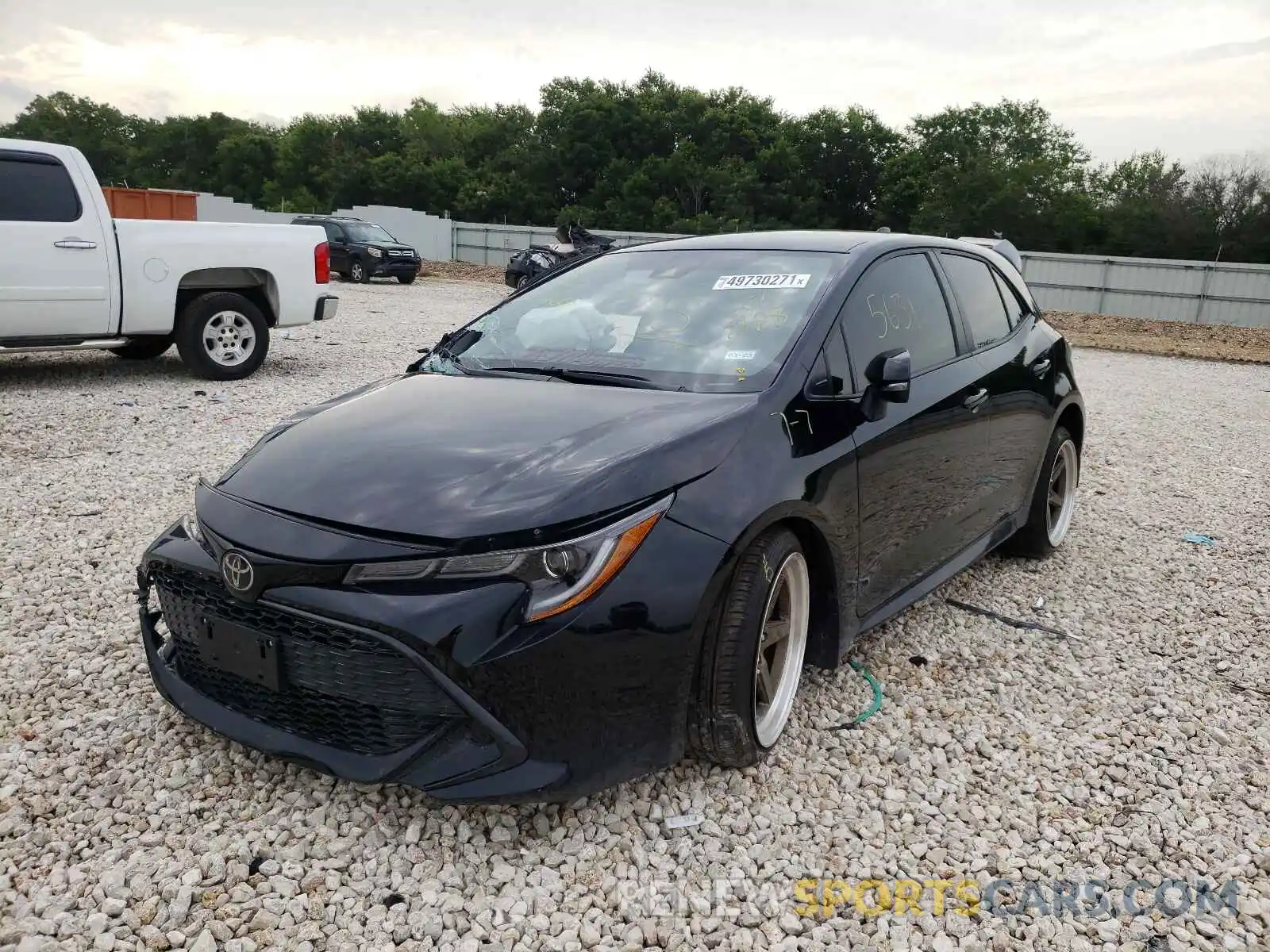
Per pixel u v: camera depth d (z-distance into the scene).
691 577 2.57
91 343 9.06
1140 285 28.06
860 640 4.07
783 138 58.06
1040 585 4.87
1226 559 5.43
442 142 80.25
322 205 75.00
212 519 2.72
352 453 2.83
